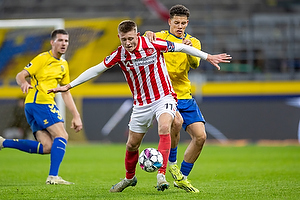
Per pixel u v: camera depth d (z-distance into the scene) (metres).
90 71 17.77
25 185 22.08
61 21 48.34
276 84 62.19
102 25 64.69
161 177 17.14
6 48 63.03
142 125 17.80
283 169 29.78
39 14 90.38
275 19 88.44
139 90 17.64
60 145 23.16
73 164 36.00
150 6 80.31
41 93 23.67
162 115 17.16
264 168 30.77
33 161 40.03
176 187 20.47
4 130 58.47
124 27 16.81
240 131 61.22
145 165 16.25
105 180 24.91
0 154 49.44
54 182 22.59
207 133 61.56
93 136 62.09
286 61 75.69
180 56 20.02
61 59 24.64
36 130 24.08
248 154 44.16
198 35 80.25
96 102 62.31
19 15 89.75
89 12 90.44
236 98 61.94
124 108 62.00
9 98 59.53
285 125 60.81
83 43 64.06
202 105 62.19
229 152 46.97
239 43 74.56
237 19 89.38
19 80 23.03
